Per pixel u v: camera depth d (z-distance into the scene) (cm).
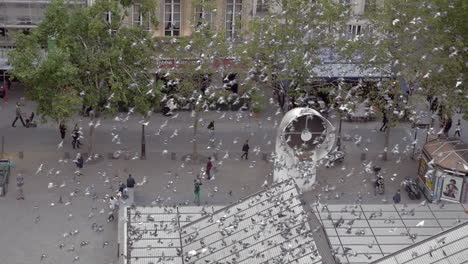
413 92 6938
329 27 6925
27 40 6238
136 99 6469
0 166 6241
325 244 4594
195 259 4578
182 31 7800
